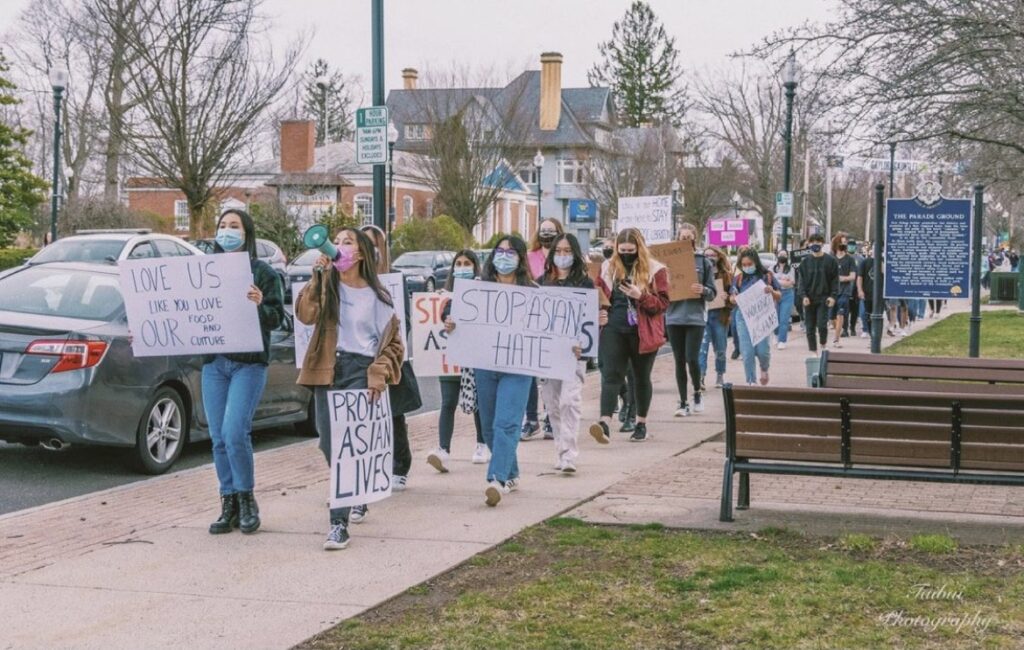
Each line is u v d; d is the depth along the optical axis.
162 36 34.53
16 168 45.25
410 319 10.02
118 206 42.66
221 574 6.59
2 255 37.62
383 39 15.67
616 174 68.25
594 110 86.44
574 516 7.92
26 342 9.66
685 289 12.96
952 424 7.11
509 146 60.16
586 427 12.50
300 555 7.00
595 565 6.61
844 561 6.63
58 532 7.72
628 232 10.77
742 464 7.66
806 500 8.48
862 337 25.69
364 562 6.80
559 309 8.33
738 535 7.34
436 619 5.68
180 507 8.59
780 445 7.52
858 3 13.72
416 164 60.88
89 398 9.61
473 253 10.09
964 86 13.66
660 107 93.56
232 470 7.55
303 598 6.09
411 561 6.80
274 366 11.71
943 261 12.06
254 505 7.63
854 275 23.11
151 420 10.16
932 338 25.00
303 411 12.30
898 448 7.25
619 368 10.89
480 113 59.88
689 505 8.29
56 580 6.50
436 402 15.60
